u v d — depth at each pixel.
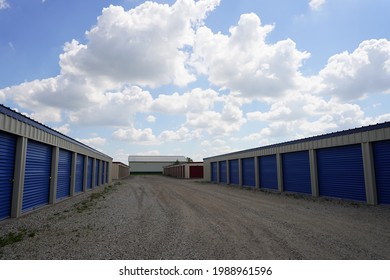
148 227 7.89
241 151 26.88
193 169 48.22
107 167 34.25
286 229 7.51
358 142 13.06
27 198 10.78
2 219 9.07
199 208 11.55
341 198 14.33
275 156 21.05
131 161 97.44
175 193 18.48
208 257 5.26
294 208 11.50
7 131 8.88
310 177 16.81
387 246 5.89
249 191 20.55
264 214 9.97
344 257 5.20
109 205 12.65
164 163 99.06
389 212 10.32
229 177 30.39
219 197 16.02
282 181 20.06
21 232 7.38
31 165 11.17
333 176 14.99
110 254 5.47
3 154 9.09
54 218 9.45
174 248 5.82
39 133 11.44
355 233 7.03
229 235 6.88
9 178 9.49
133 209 11.36
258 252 5.52
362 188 12.99
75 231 7.43
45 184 12.85
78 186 19.41
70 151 16.78
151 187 24.31
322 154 15.95
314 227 7.75
